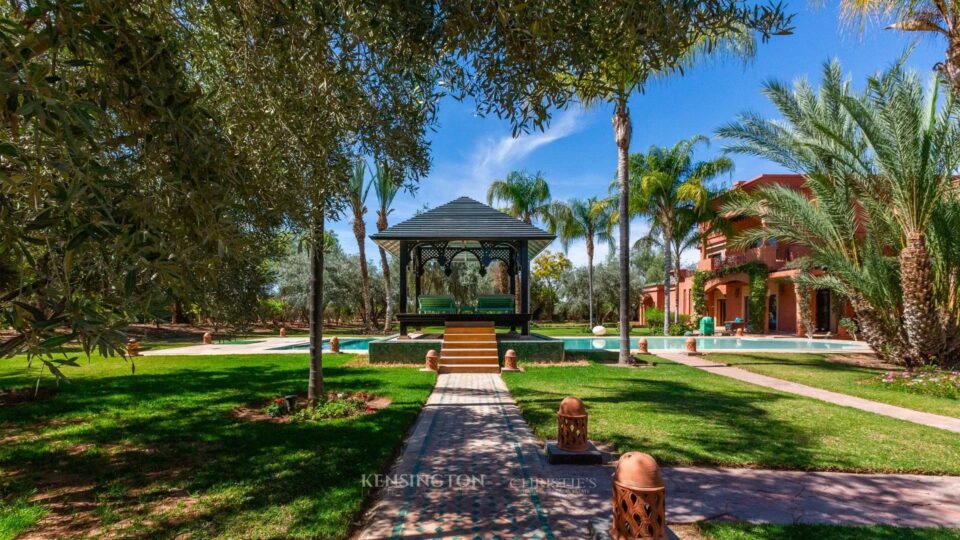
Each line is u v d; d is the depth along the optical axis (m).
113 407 7.87
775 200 14.16
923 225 11.62
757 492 4.39
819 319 27.56
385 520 3.79
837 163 12.88
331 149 5.28
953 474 4.87
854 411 7.56
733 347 21.06
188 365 13.62
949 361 11.76
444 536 3.53
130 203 2.21
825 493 4.37
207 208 2.62
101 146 2.34
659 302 42.38
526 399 8.55
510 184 32.09
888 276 12.48
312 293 8.02
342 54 4.03
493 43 3.72
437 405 8.24
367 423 6.61
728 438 5.99
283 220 5.48
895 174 11.59
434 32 3.39
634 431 6.30
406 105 5.33
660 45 3.31
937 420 7.27
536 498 4.23
